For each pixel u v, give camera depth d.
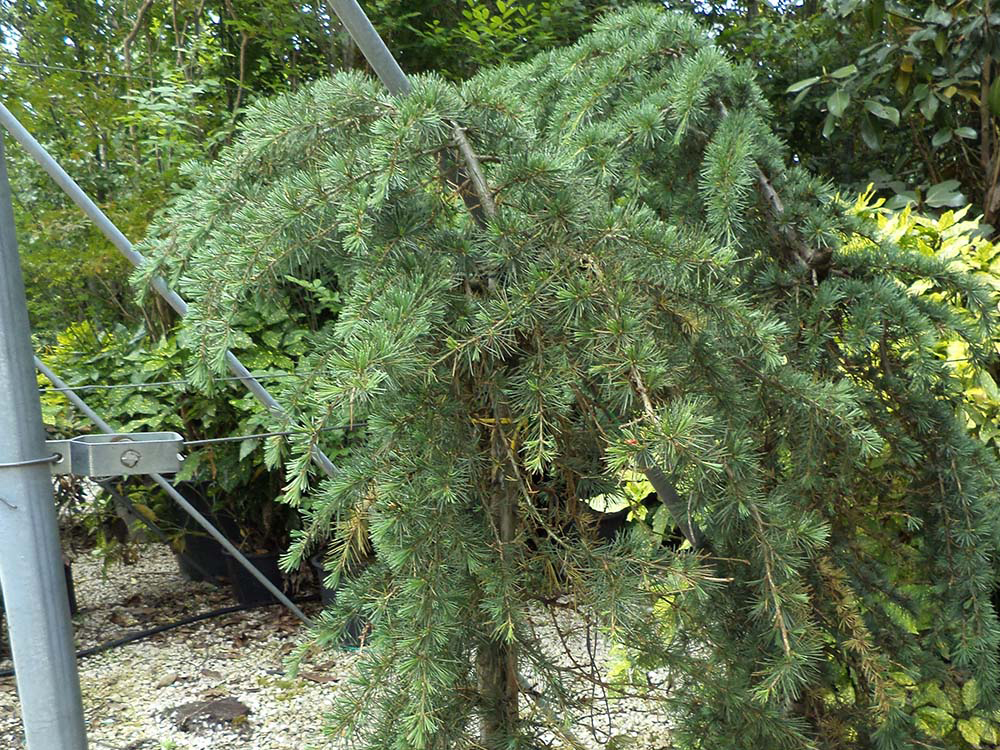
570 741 1.09
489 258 1.09
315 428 0.99
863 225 1.65
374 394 1.01
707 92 1.49
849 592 1.40
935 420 1.50
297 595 3.33
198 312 1.10
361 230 1.00
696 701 1.22
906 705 1.70
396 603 1.06
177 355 3.02
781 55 4.29
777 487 1.41
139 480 3.19
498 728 1.14
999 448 2.05
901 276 1.58
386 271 1.09
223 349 1.10
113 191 3.69
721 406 1.21
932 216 3.32
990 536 1.46
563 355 1.05
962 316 1.65
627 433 0.98
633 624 1.13
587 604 1.08
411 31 4.46
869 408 1.50
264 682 2.64
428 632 1.00
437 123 1.07
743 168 1.37
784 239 1.58
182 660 2.85
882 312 1.45
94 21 4.33
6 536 1.13
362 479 1.07
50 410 2.92
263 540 3.30
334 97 1.17
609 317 1.03
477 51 4.23
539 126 1.72
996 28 3.19
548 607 1.17
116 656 2.90
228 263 1.08
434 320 1.03
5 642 2.99
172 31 4.51
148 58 4.30
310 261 1.16
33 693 1.15
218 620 3.22
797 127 4.35
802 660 1.11
